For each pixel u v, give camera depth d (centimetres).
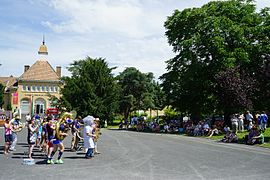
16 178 1117
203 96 4734
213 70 4362
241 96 3497
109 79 7181
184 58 4691
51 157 1466
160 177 1155
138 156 1731
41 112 9825
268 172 1287
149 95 8200
